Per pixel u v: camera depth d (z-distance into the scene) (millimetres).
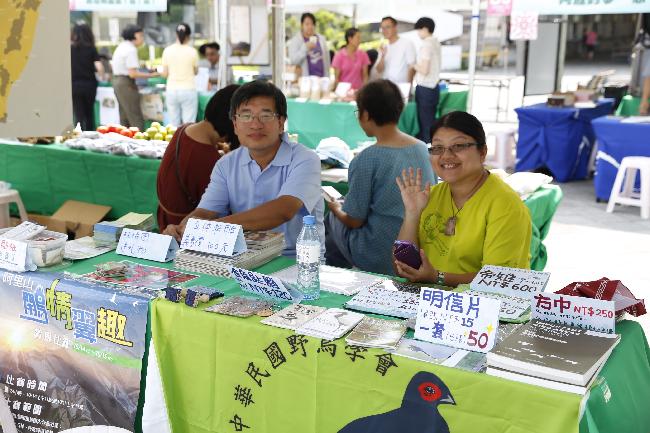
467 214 2236
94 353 2082
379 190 3205
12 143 5059
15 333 2227
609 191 6637
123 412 2078
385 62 8227
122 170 4570
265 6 4719
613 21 23562
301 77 7973
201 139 3197
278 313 1850
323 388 1711
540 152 7625
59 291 2096
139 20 11156
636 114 7441
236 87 3131
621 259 4965
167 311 1926
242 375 1835
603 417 1449
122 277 2188
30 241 2277
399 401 1609
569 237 5527
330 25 13609
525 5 5168
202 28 11328
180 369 1950
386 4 8070
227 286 2143
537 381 1436
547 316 1721
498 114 11758
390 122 3195
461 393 1515
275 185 2709
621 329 1747
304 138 7504
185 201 3264
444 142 2162
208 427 1938
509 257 2164
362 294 2033
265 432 1837
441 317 1687
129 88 8156
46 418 2223
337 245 3465
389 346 1628
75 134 5113
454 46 16484
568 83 15805
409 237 2342
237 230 2256
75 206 4785
